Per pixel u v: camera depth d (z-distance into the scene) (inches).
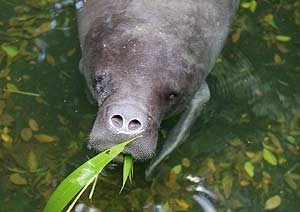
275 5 122.4
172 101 94.8
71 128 102.7
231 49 115.3
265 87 111.7
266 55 115.7
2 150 100.1
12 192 96.5
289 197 100.5
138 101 88.7
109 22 95.0
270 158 103.9
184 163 101.9
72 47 111.4
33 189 96.9
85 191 97.6
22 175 98.0
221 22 102.3
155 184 99.5
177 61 93.1
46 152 100.4
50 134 102.0
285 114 109.2
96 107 104.6
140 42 92.3
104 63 92.4
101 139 88.1
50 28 114.0
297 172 103.0
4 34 112.7
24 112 103.9
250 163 103.0
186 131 103.3
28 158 99.6
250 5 121.7
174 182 99.9
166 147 101.8
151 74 90.8
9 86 106.3
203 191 99.4
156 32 93.3
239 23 119.2
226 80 111.3
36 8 116.6
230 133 106.0
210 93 109.3
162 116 94.3
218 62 113.1
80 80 107.3
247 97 110.1
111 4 96.7
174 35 94.0
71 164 99.6
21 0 117.6
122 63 91.3
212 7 100.7
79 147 101.1
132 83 89.9
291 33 119.2
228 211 98.0
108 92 90.6
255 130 106.7
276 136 106.4
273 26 119.6
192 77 95.7
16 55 109.8
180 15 95.8
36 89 106.4
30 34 112.9
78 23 105.2
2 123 102.5
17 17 115.3
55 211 80.7
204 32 97.9
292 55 116.3
